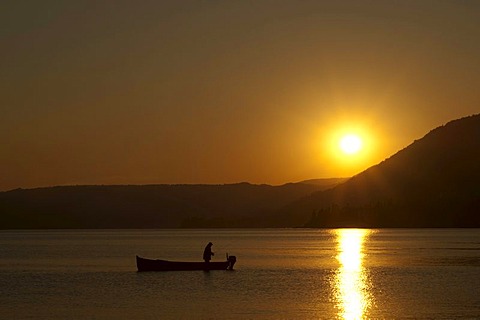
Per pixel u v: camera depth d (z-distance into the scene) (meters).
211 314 70.38
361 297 82.88
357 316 68.81
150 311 72.31
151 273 115.81
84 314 70.56
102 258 166.25
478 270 120.69
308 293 87.00
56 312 71.94
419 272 117.25
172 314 70.56
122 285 96.94
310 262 145.88
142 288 93.06
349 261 148.50
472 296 82.62
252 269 124.75
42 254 188.38
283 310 72.94
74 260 157.62
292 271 120.06
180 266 119.69
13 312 72.00
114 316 69.25
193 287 94.12
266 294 86.12
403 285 95.81
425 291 88.25
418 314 69.38
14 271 124.25
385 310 72.25
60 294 86.88
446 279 104.06
